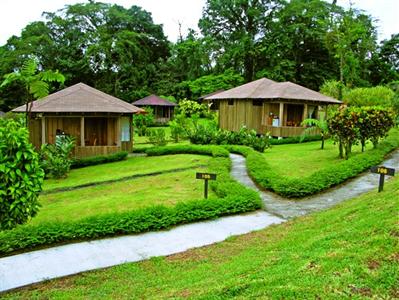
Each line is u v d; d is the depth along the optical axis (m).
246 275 4.35
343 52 36.56
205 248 6.54
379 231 4.84
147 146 23.42
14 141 4.61
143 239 7.04
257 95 23.61
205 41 49.47
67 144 16.09
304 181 9.87
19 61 40.50
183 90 48.16
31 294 5.00
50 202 10.62
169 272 5.48
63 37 46.00
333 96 31.64
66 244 6.79
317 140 22.62
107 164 17.69
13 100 39.59
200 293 3.93
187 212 7.94
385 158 13.42
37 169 4.95
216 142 20.42
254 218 8.20
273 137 23.09
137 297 4.54
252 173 11.90
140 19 52.22
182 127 25.17
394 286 3.60
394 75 45.91
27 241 6.55
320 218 7.25
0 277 5.54
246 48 46.41
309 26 44.62
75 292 4.98
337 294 3.50
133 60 48.94
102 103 19.31
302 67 45.84
